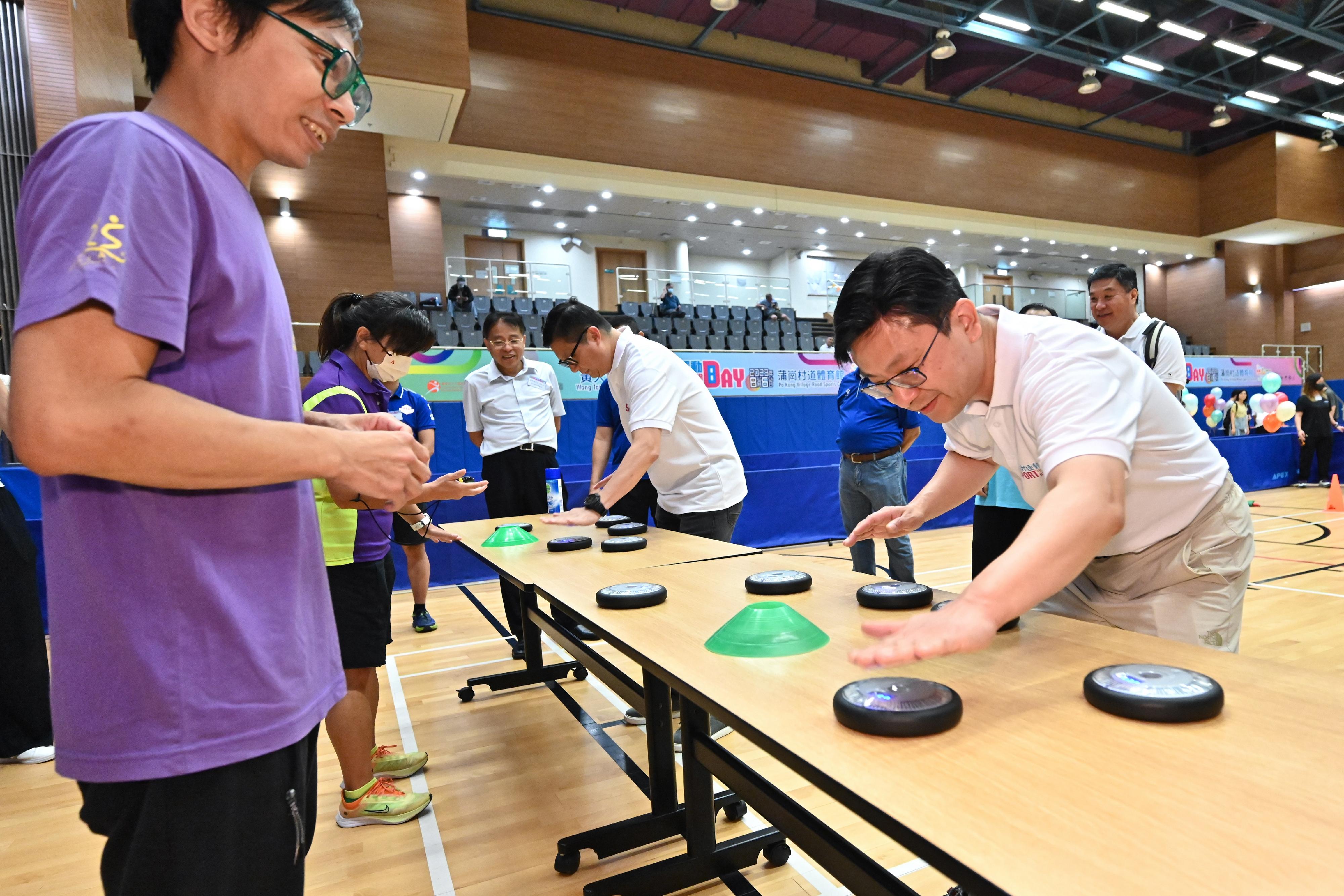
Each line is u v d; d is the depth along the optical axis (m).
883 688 0.76
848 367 1.07
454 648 3.48
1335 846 0.48
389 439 0.77
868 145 11.72
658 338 10.45
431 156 9.27
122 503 0.64
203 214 0.68
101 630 0.64
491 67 9.38
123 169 0.61
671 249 14.27
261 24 0.70
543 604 3.23
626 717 2.49
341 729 1.79
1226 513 1.20
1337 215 14.32
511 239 13.26
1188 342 15.70
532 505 3.73
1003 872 0.47
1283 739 0.64
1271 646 3.13
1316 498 8.45
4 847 1.82
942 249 14.53
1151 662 0.86
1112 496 0.81
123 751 0.64
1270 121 13.87
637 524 2.34
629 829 1.64
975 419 1.22
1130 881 0.46
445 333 8.73
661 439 2.21
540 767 2.14
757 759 2.17
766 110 10.98
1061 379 0.94
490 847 1.71
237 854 0.69
